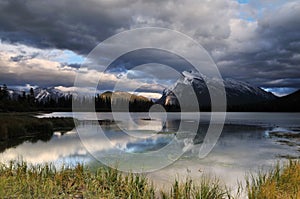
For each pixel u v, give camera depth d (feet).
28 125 84.17
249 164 42.14
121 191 26.08
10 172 29.81
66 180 28.40
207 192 24.26
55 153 50.52
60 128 99.09
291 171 30.99
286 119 187.21
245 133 90.58
